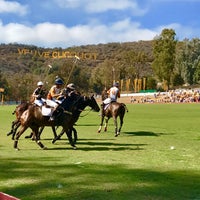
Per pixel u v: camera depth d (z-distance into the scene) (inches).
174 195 318.3
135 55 5831.7
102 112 812.0
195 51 4817.9
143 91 4274.1
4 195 207.9
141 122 1105.4
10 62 6481.3
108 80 4881.9
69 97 585.6
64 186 345.4
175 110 1771.7
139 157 493.7
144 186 345.7
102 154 518.6
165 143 639.1
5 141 665.0
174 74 4576.8
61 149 568.7
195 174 393.7
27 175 388.5
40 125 568.7
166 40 4296.3
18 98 4330.7
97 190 332.5
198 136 748.6
